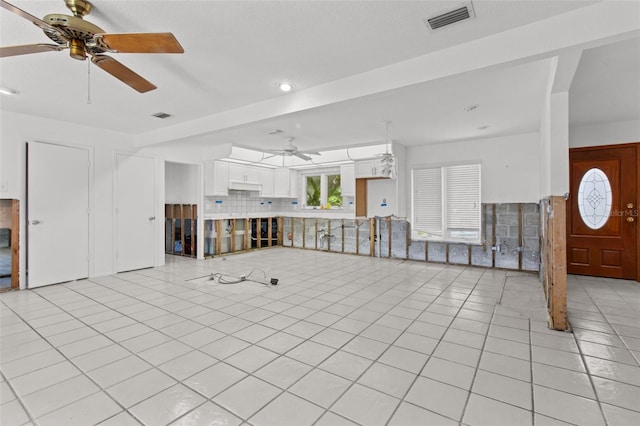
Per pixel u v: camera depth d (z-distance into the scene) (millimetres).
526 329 3002
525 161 5469
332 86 3143
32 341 2721
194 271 5559
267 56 2631
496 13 2057
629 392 1993
